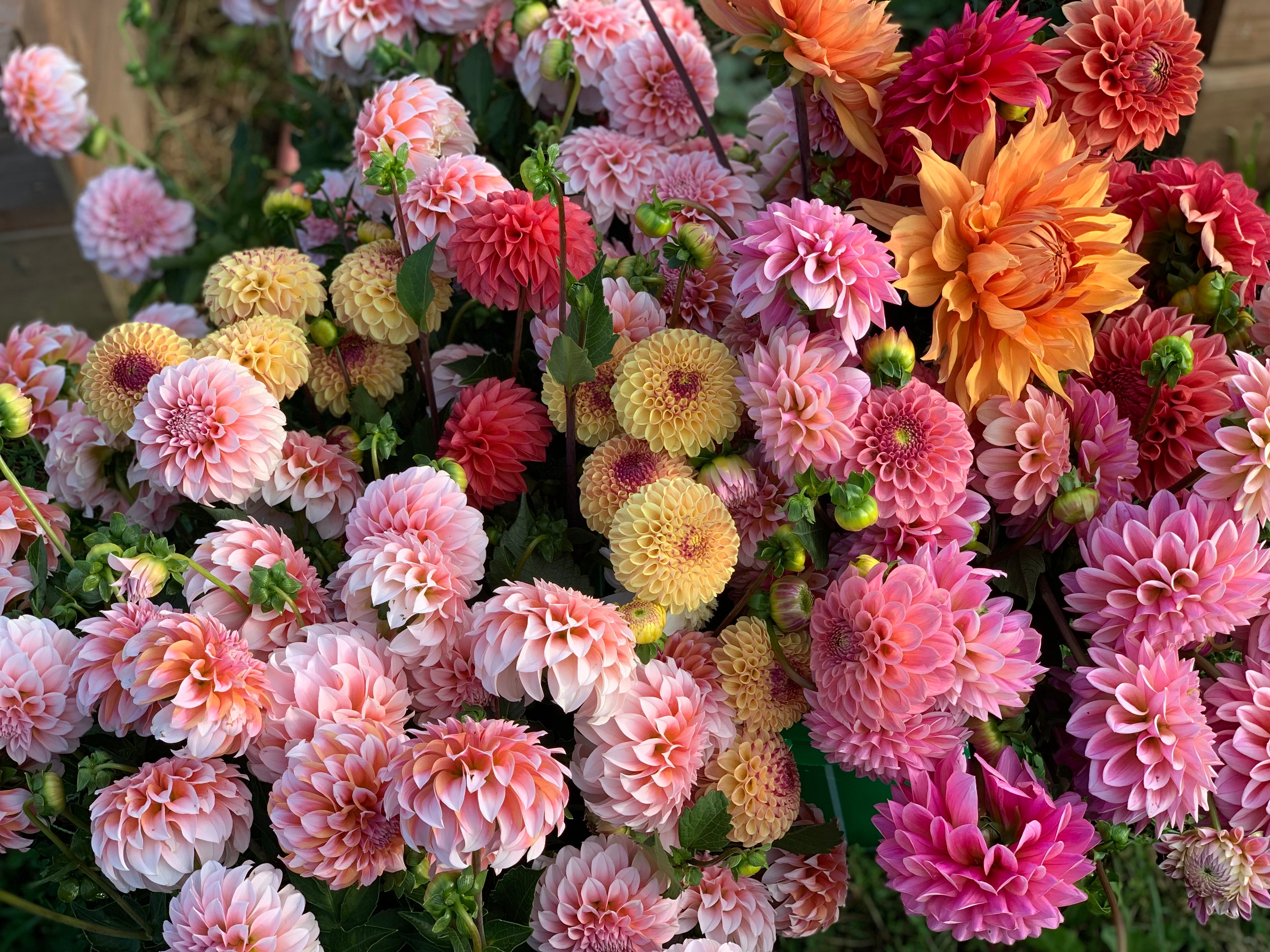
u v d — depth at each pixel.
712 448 1.03
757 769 0.99
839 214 0.96
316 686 0.90
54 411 1.15
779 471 0.97
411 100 1.13
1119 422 1.01
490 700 0.96
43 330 1.21
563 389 1.03
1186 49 1.05
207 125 2.18
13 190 1.60
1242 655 1.00
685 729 0.94
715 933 0.99
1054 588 1.08
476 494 1.04
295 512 1.07
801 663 1.02
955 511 0.99
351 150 1.44
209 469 0.96
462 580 0.95
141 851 0.88
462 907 0.86
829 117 1.11
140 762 0.97
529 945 0.98
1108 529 0.98
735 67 1.83
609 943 0.93
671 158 1.18
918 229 0.98
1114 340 1.07
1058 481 0.99
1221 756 0.96
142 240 1.55
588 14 1.25
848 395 0.96
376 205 1.15
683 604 0.94
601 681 0.89
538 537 1.01
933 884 0.90
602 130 1.21
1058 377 1.02
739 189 1.15
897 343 0.97
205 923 0.86
